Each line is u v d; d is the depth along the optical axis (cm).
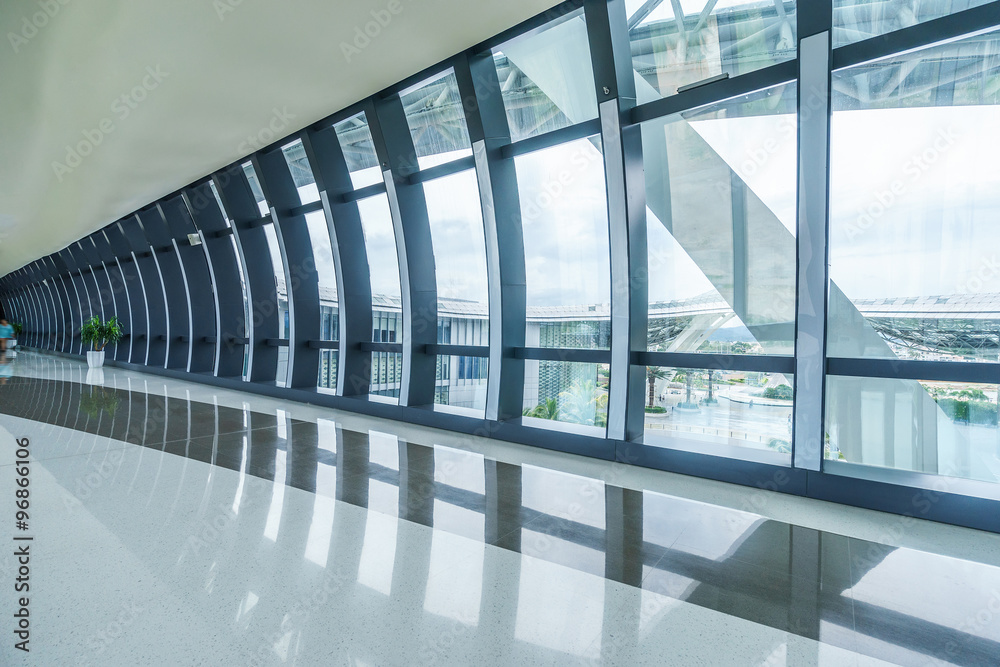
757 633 264
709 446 571
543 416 712
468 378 803
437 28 572
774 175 532
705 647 252
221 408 935
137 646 242
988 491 421
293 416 859
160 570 320
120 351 1911
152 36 565
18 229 1534
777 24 507
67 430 727
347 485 501
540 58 638
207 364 1407
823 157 448
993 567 341
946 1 445
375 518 416
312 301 1047
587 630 265
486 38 596
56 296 2620
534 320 712
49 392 1123
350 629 261
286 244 1002
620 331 583
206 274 1390
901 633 266
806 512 442
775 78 470
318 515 420
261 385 1116
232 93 709
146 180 1101
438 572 325
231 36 575
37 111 741
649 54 578
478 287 781
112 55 601
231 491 476
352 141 883
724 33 535
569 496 478
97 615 268
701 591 307
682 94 520
